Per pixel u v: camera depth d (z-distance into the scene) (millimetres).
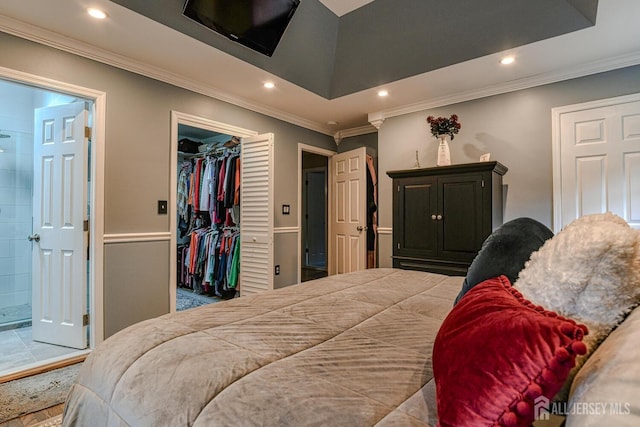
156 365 885
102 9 2088
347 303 1383
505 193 3254
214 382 779
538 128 3098
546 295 666
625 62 2701
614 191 2738
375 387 741
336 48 3164
